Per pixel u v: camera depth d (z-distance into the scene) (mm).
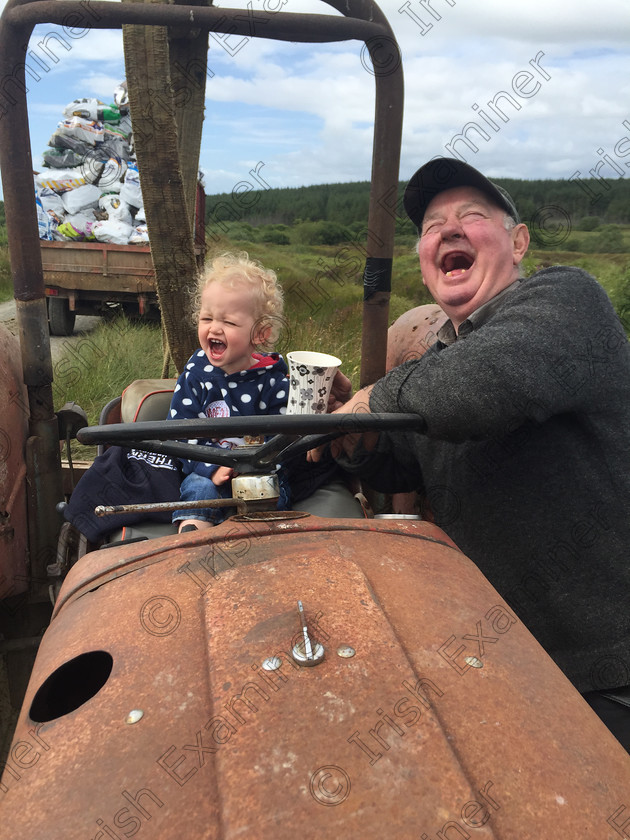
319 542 1285
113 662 1035
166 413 2330
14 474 2166
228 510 1947
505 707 933
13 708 2193
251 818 755
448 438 1536
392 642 1003
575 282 1677
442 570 1258
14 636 2324
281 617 1043
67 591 1310
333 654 970
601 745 922
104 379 6219
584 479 1698
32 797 850
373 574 1191
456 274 1923
